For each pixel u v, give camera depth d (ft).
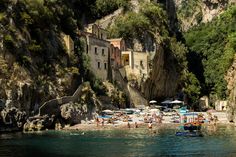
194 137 283.59
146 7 562.66
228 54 531.09
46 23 403.34
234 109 403.13
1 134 307.99
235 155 209.56
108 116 396.16
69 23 452.35
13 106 326.03
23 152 223.51
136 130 336.90
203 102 628.69
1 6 355.56
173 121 397.19
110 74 476.13
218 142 256.93
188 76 615.16
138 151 224.94
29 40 367.45
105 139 277.23
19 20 366.43
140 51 524.11
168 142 259.39
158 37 551.59
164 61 563.07
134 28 536.42
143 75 508.12
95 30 507.71
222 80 637.71
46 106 351.05
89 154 216.74
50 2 428.56
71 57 416.26
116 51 494.18
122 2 572.92
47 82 366.02
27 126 331.98
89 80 432.66
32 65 358.84
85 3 572.51
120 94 467.52
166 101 528.22
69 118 363.15
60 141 267.80
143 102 507.30
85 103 391.86
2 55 334.24
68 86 388.37
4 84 325.01
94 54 455.22
